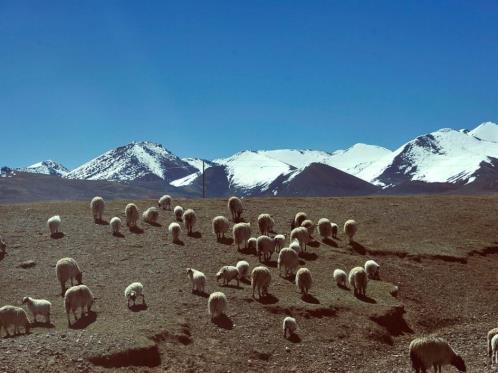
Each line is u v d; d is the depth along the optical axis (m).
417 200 68.25
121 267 37.97
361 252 47.56
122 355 24.69
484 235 54.91
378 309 35.75
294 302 34.50
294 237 45.50
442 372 26.84
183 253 41.88
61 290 33.19
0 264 37.00
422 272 45.09
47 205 56.31
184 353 26.89
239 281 37.47
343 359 29.42
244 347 28.69
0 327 26.06
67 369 22.70
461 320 38.19
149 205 58.41
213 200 63.16
